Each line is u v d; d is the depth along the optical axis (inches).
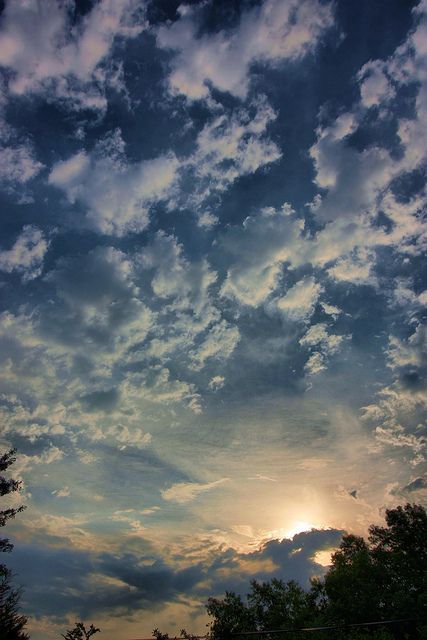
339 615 996.6
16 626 736.3
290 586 1112.2
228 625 1053.8
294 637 954.1
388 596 976.3
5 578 788.0
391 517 1190.3
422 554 1126.4
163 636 1002.7
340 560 1149.7
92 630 901.2
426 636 860.6
